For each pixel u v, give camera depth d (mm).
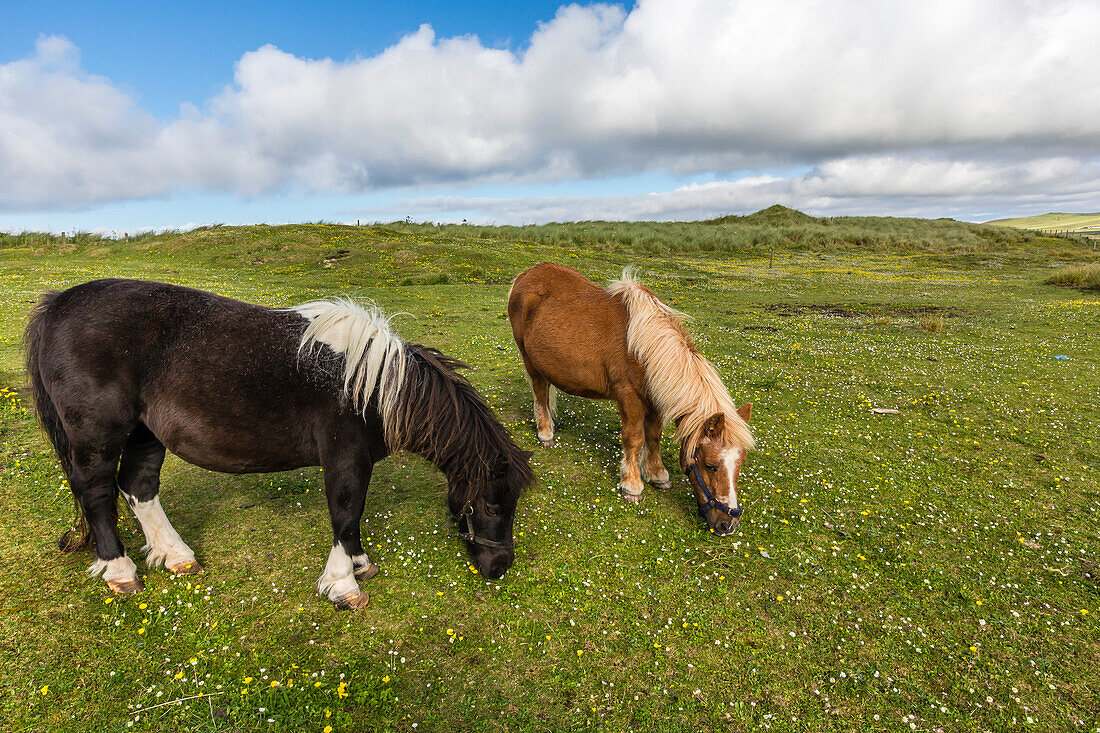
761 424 7645
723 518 4426
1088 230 125812
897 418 7965
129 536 4422
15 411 6496
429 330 12586
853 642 3717
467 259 24516
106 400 3408
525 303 6184
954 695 3326
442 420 3779
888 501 5594
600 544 4730
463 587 4094
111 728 2830
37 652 3217
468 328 12945
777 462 6430
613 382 5332
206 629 3520
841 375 10102
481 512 3910
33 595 3648
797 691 3320
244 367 3506
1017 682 3420
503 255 26094
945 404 8539
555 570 4355
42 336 3508
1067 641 3750
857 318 16125
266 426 3584
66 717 2863
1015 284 24531
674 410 4758
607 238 39625
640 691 3270
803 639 3730
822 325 14938
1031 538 4957
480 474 3793
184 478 5426
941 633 3812
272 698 3068
